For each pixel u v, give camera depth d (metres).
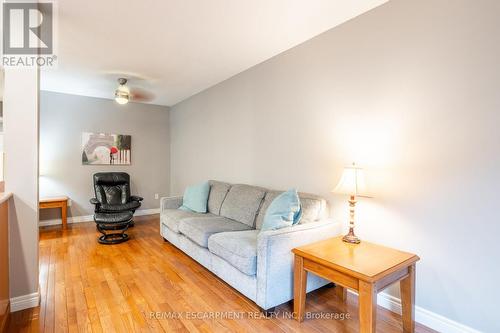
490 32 1.58
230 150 3.81
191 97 4.82
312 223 2.24
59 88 4.30
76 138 4.71
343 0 2.02
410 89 1.93
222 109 3.97
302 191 2.75
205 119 4.41
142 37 2.58
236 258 2.15
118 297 2.19
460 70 1.69
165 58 3.11
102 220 3.60
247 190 3.10
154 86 4.23
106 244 3.53
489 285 1.60
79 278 2.52
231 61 3.21
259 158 3.30
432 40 1.81
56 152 4.55
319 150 2.58
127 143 5.21
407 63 1.94
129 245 3.51
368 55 2.17
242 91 3.56
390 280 1.59
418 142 1.89
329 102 2.48
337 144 2.42
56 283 2.42
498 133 1.56
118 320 1.88
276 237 1.94
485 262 1.62
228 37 2.60
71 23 2.30
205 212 3.53
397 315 1.99
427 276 1.86
